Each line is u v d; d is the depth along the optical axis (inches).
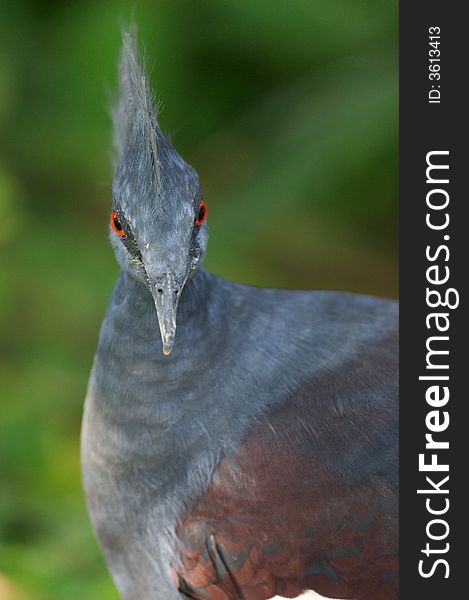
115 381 349.1
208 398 346.0
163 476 348.8
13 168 612.7
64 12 600.7
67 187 621.9
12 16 605.3
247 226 572.1
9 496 465.7
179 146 621.3
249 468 341.4
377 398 348.2
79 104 599.8
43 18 607.8
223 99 617.3
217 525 341.4
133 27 410.6
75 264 582.6
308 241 653.3
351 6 594.6
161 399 345.1
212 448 345.4
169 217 323.3
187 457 346.3
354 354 359.3
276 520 336.5
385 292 636.1
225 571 343.9
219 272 595.8
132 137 335.9
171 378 343.9
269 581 339.6
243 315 354.9
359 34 598.5
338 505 333.4
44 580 425.7
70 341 558.3
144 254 323.3
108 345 351.6
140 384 345.4
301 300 370.0
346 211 656.4
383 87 583.8
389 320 371.2
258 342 353.7
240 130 638.5
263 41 600.4
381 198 636.7
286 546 335.9
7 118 597.9
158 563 357.1
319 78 604.4
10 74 594.6
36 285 572.7
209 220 582.2
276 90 612.7
